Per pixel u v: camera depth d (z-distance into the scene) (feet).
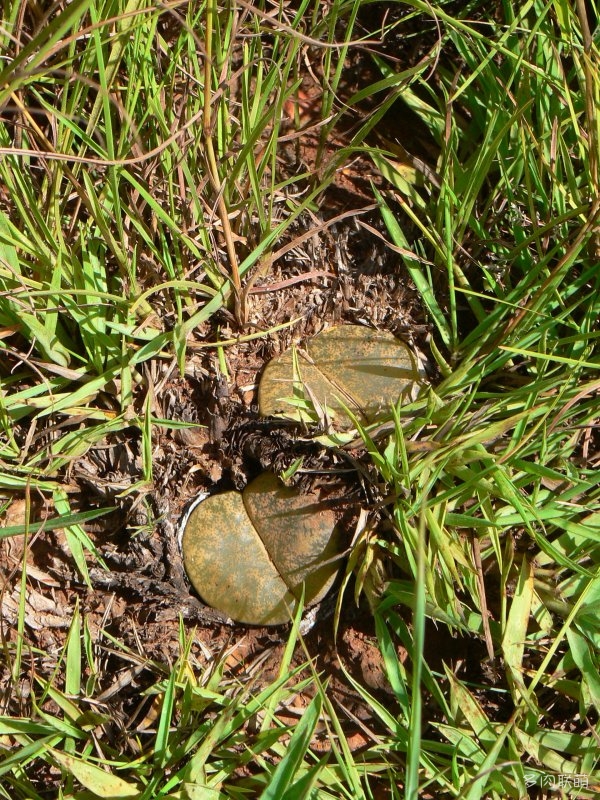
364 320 1.49
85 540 1.43
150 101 1.41
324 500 1.43
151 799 1.37
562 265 1.41
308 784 1.32
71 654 1.41
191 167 1.46
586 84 1.40
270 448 1.44
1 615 1.42
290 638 1.39
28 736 1.40
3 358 1.46
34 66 1.25
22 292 1.38
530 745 1.38
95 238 1.45
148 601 1.44
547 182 1.50
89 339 1.45
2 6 1.44
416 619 1.18
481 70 1.51
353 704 1.42
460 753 1.39
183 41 1.45
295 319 1.48
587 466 1.46
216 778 1.38
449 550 1.40
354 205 1.52
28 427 1.46
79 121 1.45
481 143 1.52
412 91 1.56
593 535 1.40
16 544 1.45
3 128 1.42
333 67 1.56
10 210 1.45
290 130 1.54
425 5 1.43
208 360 1.47
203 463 1.45
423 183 1.52
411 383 1.46
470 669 1.43
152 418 1.45
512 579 1.44
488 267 1.49
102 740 1.41
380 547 1.44
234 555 1.43
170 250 1.47
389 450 1.42
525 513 1.38
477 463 1.44
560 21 1.44
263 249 1.44
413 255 1.48
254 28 1.47
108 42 1.38
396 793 1.38
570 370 1.42
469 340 1.47
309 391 1.44
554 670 1.42
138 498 1.44
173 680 1.39
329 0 1.54
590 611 1.41
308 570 1.42
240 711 1.40
